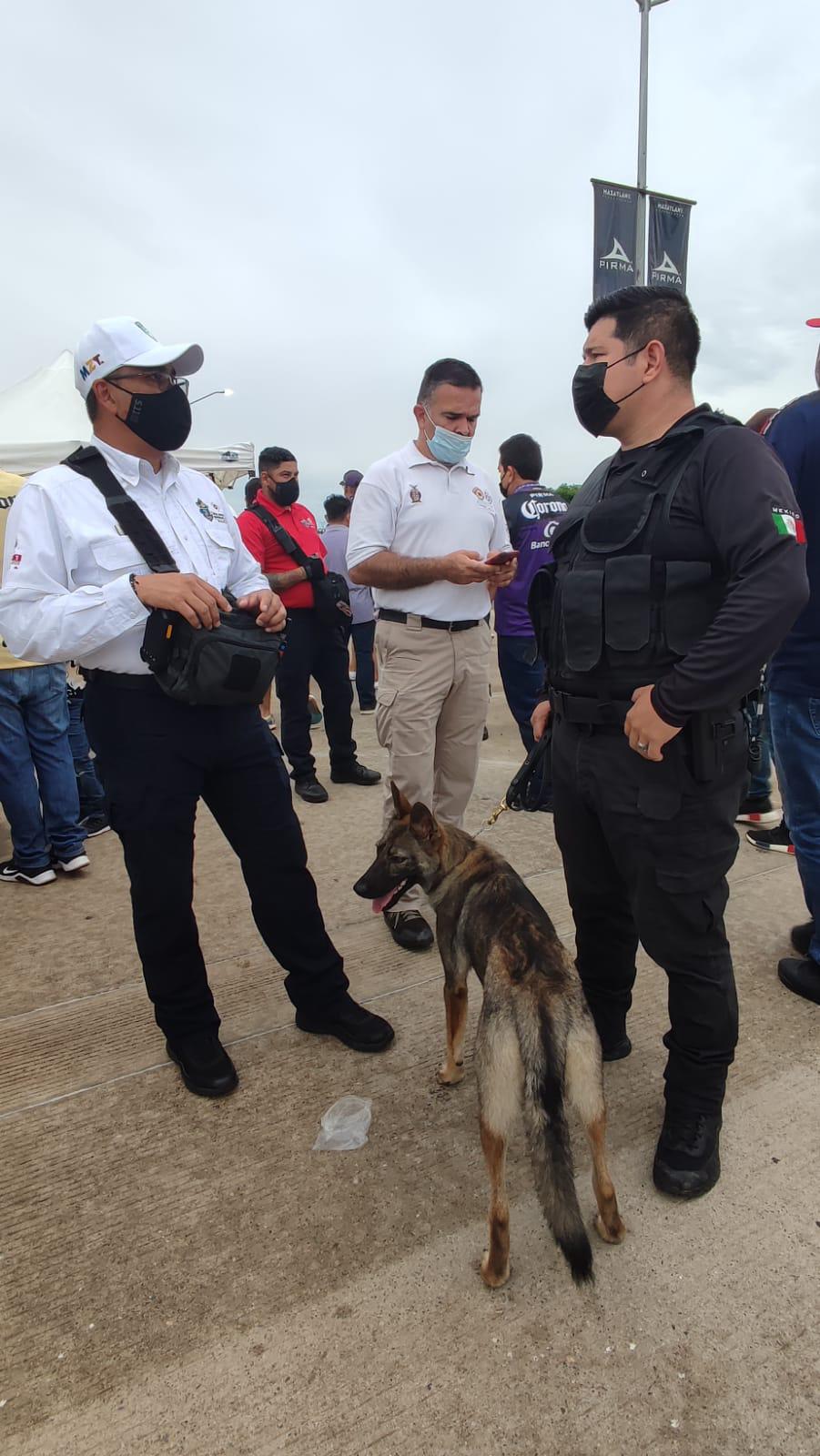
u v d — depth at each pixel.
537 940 1.97
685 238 12.53
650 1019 2.80
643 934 2.02
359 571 3.16
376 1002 2.95
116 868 4.26
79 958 3.30
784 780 2.87
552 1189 1.63
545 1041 1.75
